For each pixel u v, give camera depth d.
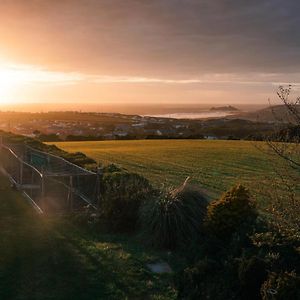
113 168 15.72
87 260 9.65
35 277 8.68
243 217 9.14
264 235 7.68
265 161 30.52
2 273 8.83
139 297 7.88
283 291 5.88
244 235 8.38
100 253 10.12
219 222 9.23
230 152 37.12
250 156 33.88
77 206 14.73
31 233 11.69
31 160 20.12
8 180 19.94
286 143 7.24
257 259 6.83
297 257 7.08
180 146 45.25
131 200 12.06
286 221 7.43
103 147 45.25
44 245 10.67
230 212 9.20
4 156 24.17
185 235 10.37
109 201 12.38
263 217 10.32
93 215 12.78
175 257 9.80
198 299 7.17
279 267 6.76
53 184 17.59
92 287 8.27
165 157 33.56
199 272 7.55
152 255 10.03
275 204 7.95
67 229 12.13
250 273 6.69
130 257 9.84
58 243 10.84
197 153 36.56
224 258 8.07
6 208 14.66
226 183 21.19
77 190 15.70
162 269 9.27
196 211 10.65
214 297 6.93
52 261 9.58
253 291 6.64
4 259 9.63
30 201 15.55
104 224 12.03
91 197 15.02
